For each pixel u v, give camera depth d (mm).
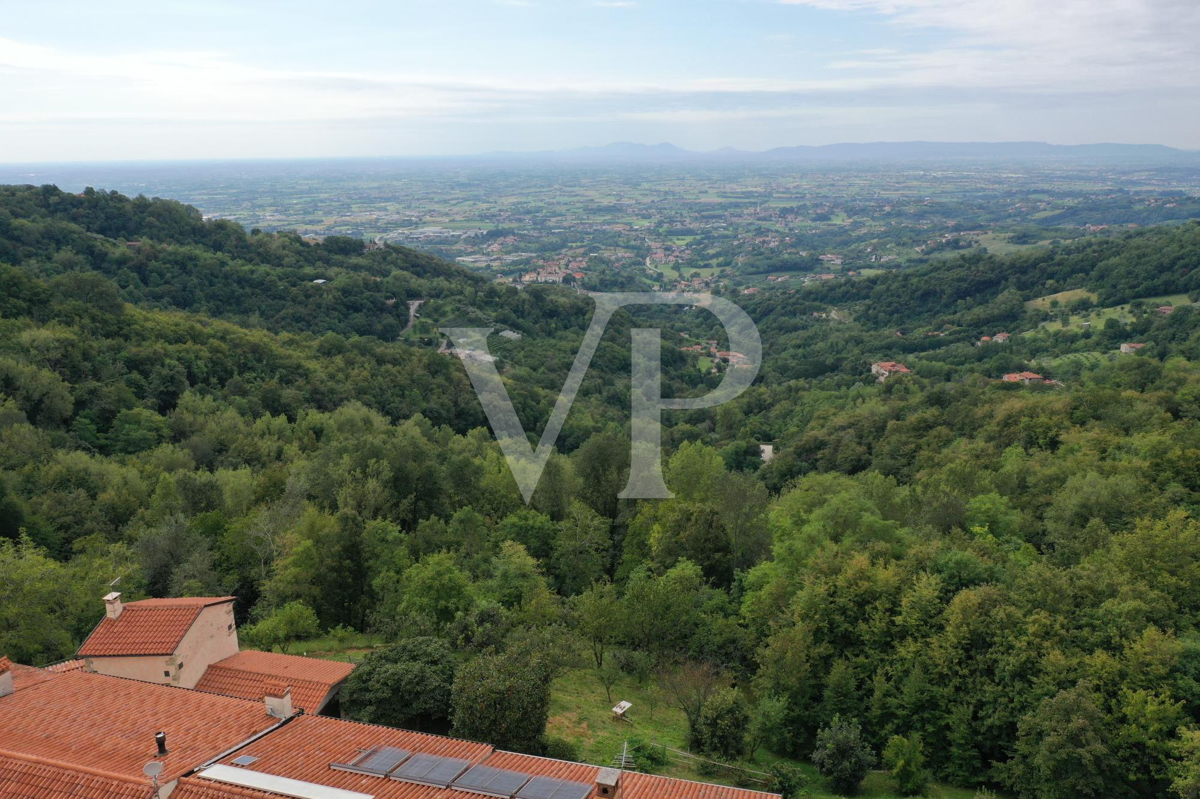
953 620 32656
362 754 20641
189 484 55094
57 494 53875
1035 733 28516
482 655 29156
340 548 42594
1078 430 68438
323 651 36625
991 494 49719
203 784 18094
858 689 34000
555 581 50156
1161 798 27078
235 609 44438
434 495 56594
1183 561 34844
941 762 31875
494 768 20219
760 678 34125
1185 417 69375
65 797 17625
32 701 22578
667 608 38406
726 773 28578
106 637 26797
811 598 35906
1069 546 41062
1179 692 28141
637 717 33125
